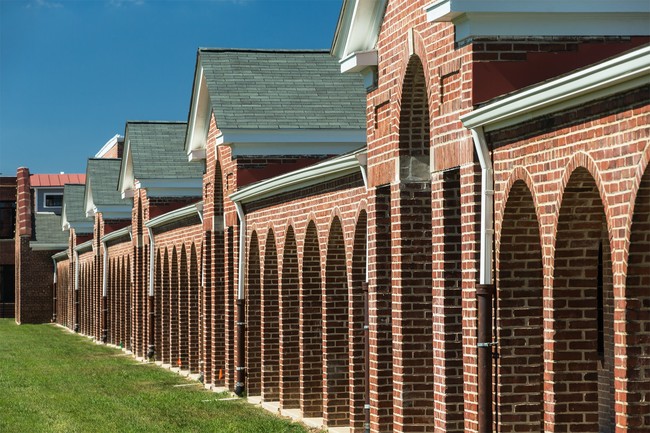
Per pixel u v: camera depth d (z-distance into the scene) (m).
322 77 33.84
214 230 35.66
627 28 17.17
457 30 17.23
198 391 34.75
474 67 16.89
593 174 13.47
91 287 67.06
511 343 16.34
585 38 17.11
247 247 31.47
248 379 32.00
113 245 58.78
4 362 47.97
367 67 21.16
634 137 12.58
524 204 15.95
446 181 18.16
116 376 40.69
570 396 14.85
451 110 17.62
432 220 18.58
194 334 40.16
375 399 21.31
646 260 12.70
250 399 31.53
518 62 16.95
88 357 50.69
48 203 92.94
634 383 12.84
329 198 24.42
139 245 50.19
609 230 13.12
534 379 16.36
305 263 26.50
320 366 26.97
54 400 33.53
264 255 29.91
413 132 19.94
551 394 14.87
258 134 31.72
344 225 23.48
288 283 28.25
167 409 30.41
